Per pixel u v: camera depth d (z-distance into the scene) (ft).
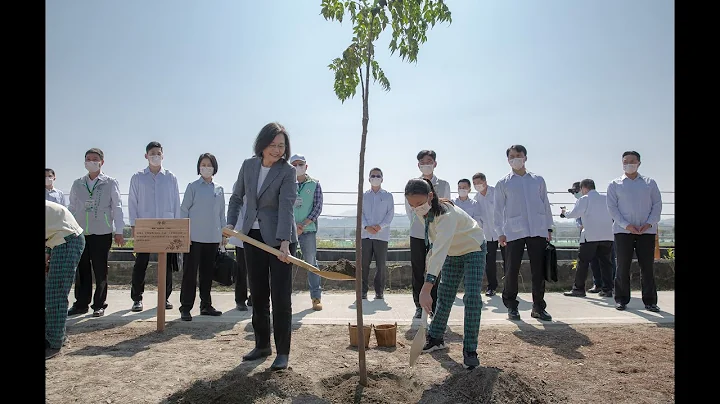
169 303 22.41
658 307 21.53
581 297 26.84
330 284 29.68
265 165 13.50
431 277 11.82
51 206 13.96
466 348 12.94
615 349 15.03
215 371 12.63
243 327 18.31
